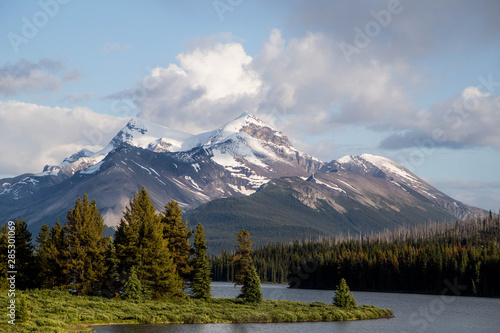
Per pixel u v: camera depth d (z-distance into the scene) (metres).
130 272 110.00
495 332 97.62
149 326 88.12
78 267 113.00
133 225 112.44
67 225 116.31
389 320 110.69
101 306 99.19
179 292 117.12
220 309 107.44
